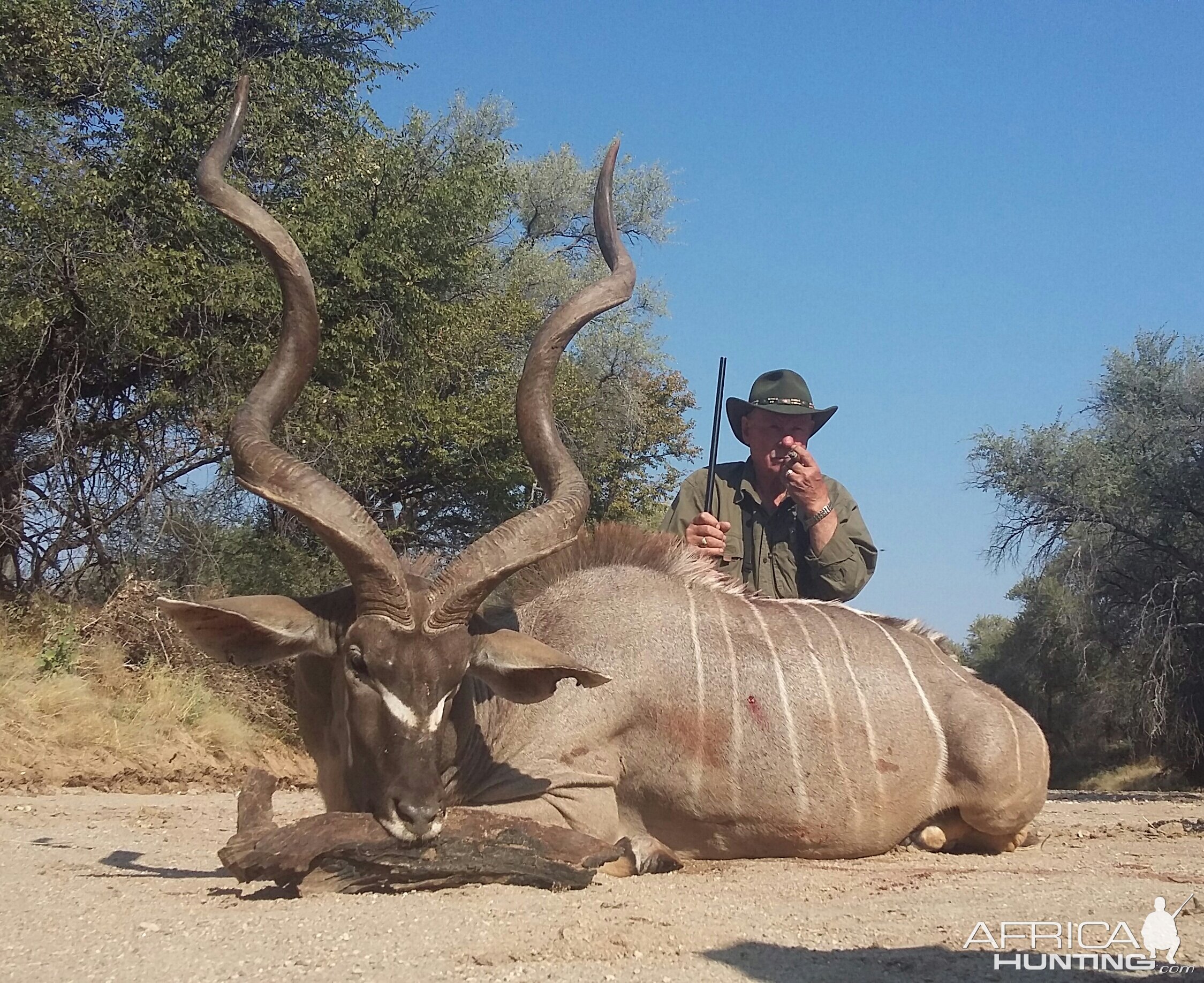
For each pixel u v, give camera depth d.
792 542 7.11
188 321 14.28
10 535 13.57
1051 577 26.56
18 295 13.00
